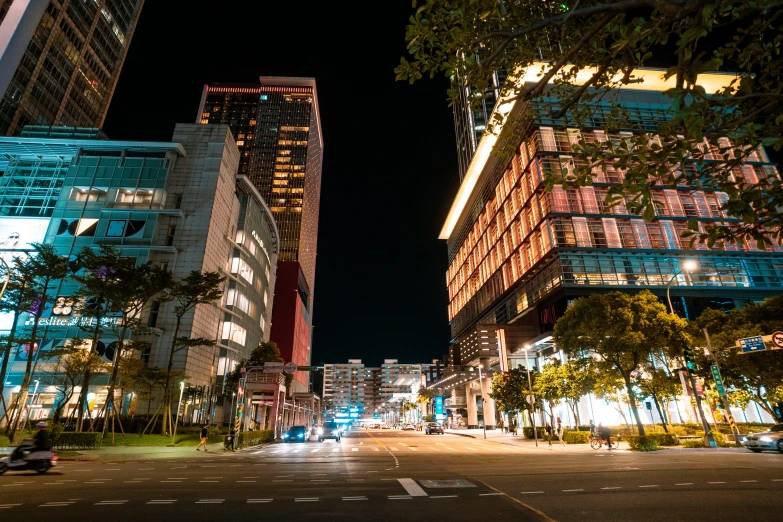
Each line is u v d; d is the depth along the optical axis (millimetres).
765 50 4660
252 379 50594
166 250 50031
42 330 44000
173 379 38594
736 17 3799
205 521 7953
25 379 32031
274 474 15320
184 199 53812
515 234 83062
